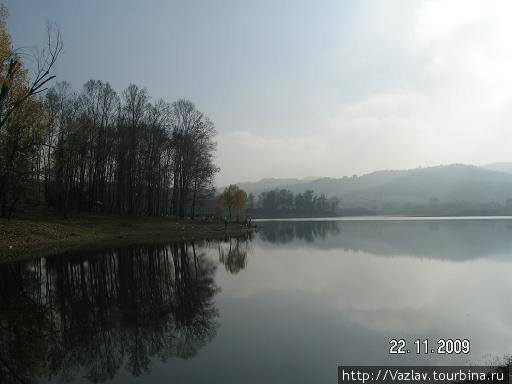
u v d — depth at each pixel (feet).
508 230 189.37
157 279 64.85
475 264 81.76
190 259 89.86
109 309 46.32
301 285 60.44
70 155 130.93
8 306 47.67
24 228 105.19
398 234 172.65
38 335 37.55
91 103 156.56
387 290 56.59
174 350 33.58
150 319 42.45
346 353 32.68
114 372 29.19
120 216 162.30
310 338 36.35
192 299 51.29
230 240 144.05
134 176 169.89
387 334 37.47
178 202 212.43
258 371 29.07
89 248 101.76
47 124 99.96
